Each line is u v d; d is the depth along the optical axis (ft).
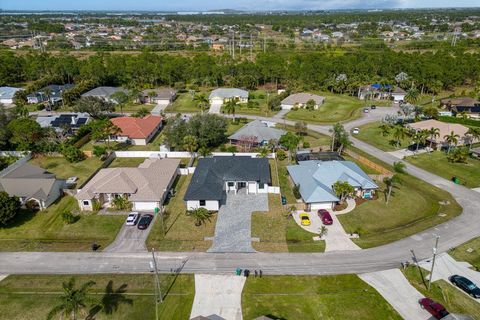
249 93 490.49
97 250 176.45
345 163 247.70
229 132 344.08
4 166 266.57
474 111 388.16
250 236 185.68
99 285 153.28
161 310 140.15
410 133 328.70
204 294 147.95
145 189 215.51
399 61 556.92
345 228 191.62
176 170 250.16
